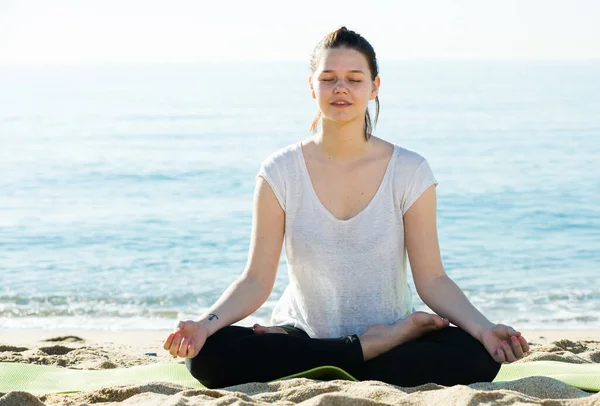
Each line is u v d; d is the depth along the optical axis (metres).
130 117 30.05
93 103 37.06
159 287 8.62
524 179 15.02
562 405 2.61
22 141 22.61
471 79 50.19
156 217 12.12
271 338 3.23
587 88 40.53
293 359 3.21
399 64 71.88
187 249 10.24
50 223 11.79
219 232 11.12
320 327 3.49
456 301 3.39
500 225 11.41
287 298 3.66
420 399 2.71
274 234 3.51
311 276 3.46
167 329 7.19
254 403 2.65
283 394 2.85
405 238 3.53
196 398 2.73
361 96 3.38
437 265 3.49
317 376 3.24
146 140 22.58
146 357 5.16
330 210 3.47
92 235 11.03
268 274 3.50
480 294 8.36
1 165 17.58
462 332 3.29
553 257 9.77
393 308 3.51
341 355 3.23
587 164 16.70
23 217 12.24
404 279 3.58
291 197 3.48
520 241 10.54
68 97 41.50
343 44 3.42
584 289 8.50
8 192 14.47
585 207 12.50
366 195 3.46
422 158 3.52
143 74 64.94
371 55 3.48
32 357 4.82
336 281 3.45
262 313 7.40
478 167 16.70
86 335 6.77
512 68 62.53
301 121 27.11
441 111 29.53
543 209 12.41
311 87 3.58
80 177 15.97
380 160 3.50
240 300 3.40
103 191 14.45
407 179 3.47
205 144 21.47
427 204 3.48
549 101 33.12
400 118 27.08
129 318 7.59
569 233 10.95
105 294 8.37
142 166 17.22
